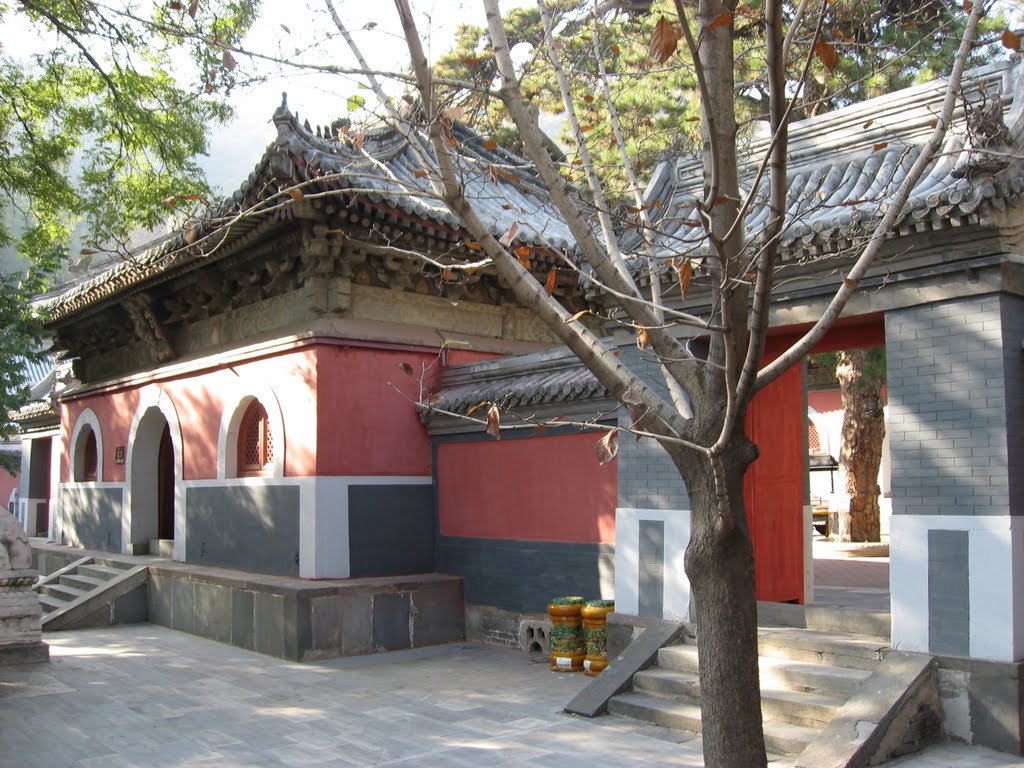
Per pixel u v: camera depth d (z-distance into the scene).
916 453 7.60
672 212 10.08
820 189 8.88
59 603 14.73
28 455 25.17
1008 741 6.86
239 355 13.32
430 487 13.03
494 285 14.06
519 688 9.56
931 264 7.57
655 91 12.03
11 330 14.60
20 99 14.18
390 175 5.29
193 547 14.50
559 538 11.25
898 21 6.30
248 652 11.77
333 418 12.11
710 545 4.62
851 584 12.23
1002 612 6.98
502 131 15.70
